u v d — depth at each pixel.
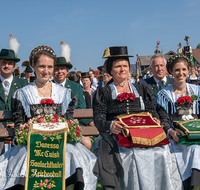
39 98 3.68
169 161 3.48
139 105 3.86
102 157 3.49
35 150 3.16
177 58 4.25
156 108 4.28
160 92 4.33
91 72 12.54
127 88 4.01
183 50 6.13
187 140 3.58
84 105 5.54
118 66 3.94
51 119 3.46
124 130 3.46
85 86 8.96
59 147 3.21
